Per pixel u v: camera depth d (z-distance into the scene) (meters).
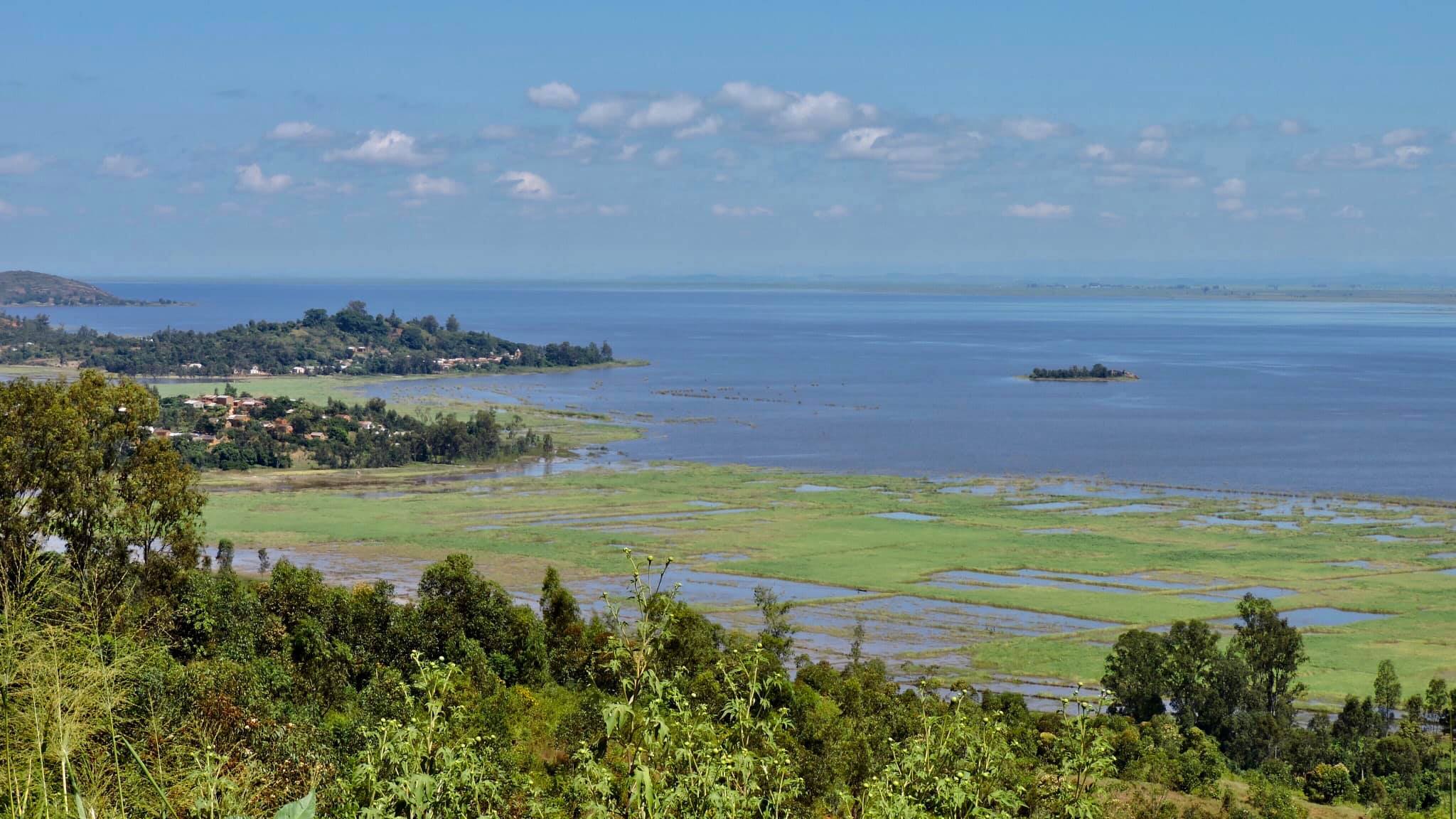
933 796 17.00
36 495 48.25
